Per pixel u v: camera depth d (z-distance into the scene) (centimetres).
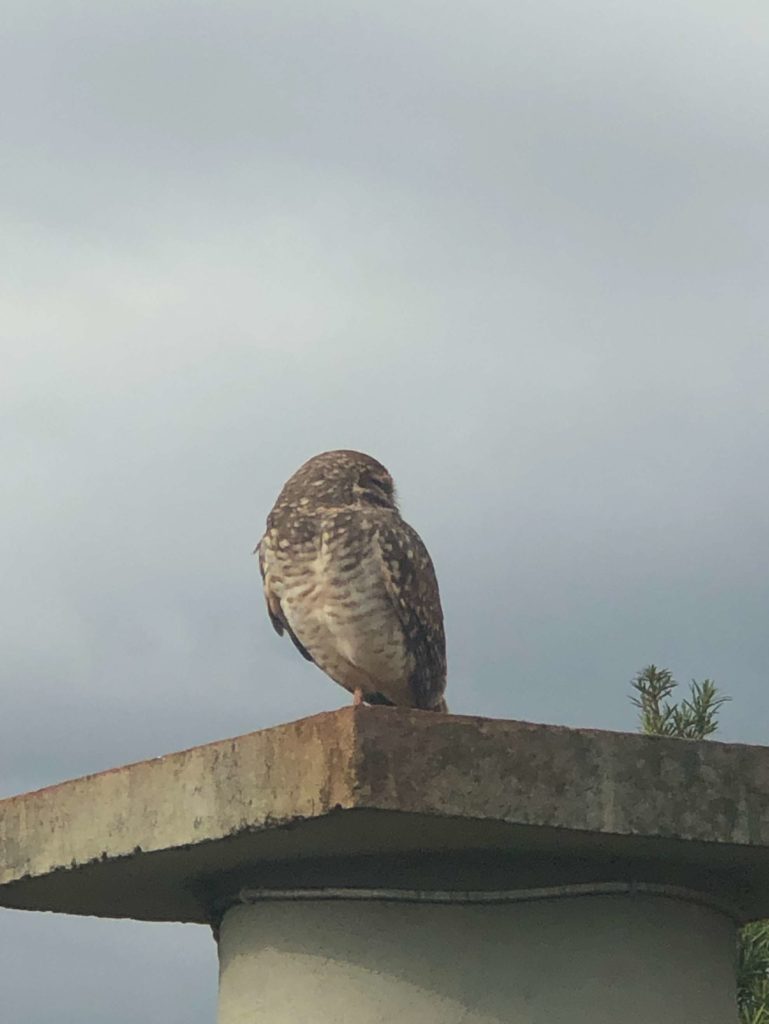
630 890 554
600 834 510
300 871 561
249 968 568
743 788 527
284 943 559
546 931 549
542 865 551
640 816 511
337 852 546
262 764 507
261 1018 558
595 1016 543
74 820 570
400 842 528
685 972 561
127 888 606
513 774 498
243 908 576
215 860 559
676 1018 553
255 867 566
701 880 568
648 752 517
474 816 490
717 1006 571
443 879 552
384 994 543
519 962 545
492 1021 539
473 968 543
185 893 614
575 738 509
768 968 827
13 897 625
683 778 520
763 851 535
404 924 548
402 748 486
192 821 529
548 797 501
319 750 490
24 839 587
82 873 577
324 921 555
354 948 549
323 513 817
